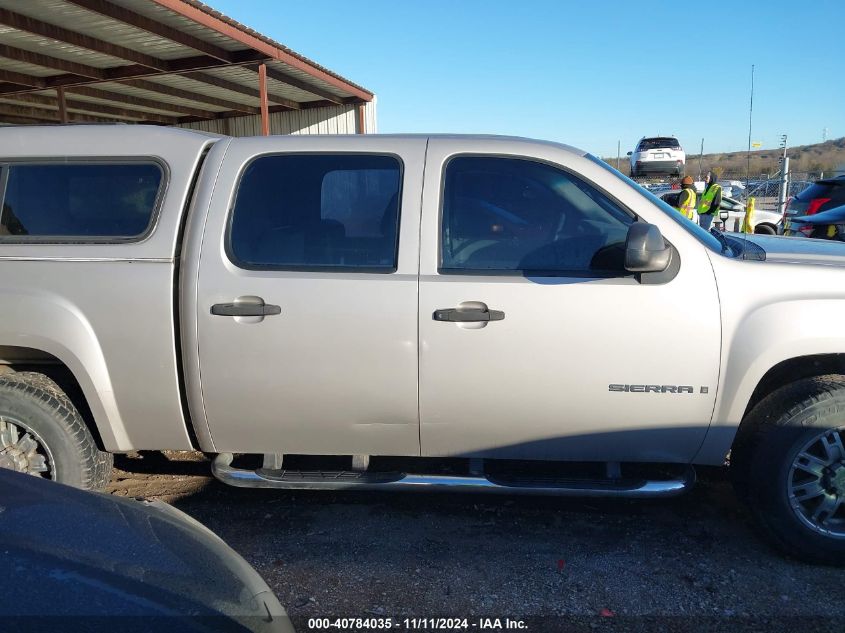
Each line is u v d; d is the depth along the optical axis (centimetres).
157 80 1334
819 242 378
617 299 297
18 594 151
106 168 329
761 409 310
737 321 296
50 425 324
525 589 291
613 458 317
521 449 317
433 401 308
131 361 316
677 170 2475
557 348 299
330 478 329
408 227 310
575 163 317
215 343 308
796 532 303
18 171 332
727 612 274
